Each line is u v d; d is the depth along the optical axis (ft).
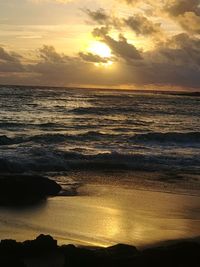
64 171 53.06
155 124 130.31
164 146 80.07
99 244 25.99
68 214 33.22
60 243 25.59
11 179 39.68
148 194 42.06
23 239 26.17
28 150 61.67
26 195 38.55
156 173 54.19
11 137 79.92
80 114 156.25
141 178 50.57
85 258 19.75
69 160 59.06
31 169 52.54
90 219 31.99
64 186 43.86
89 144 78.02
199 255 20.36
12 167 50.52
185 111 200.54
